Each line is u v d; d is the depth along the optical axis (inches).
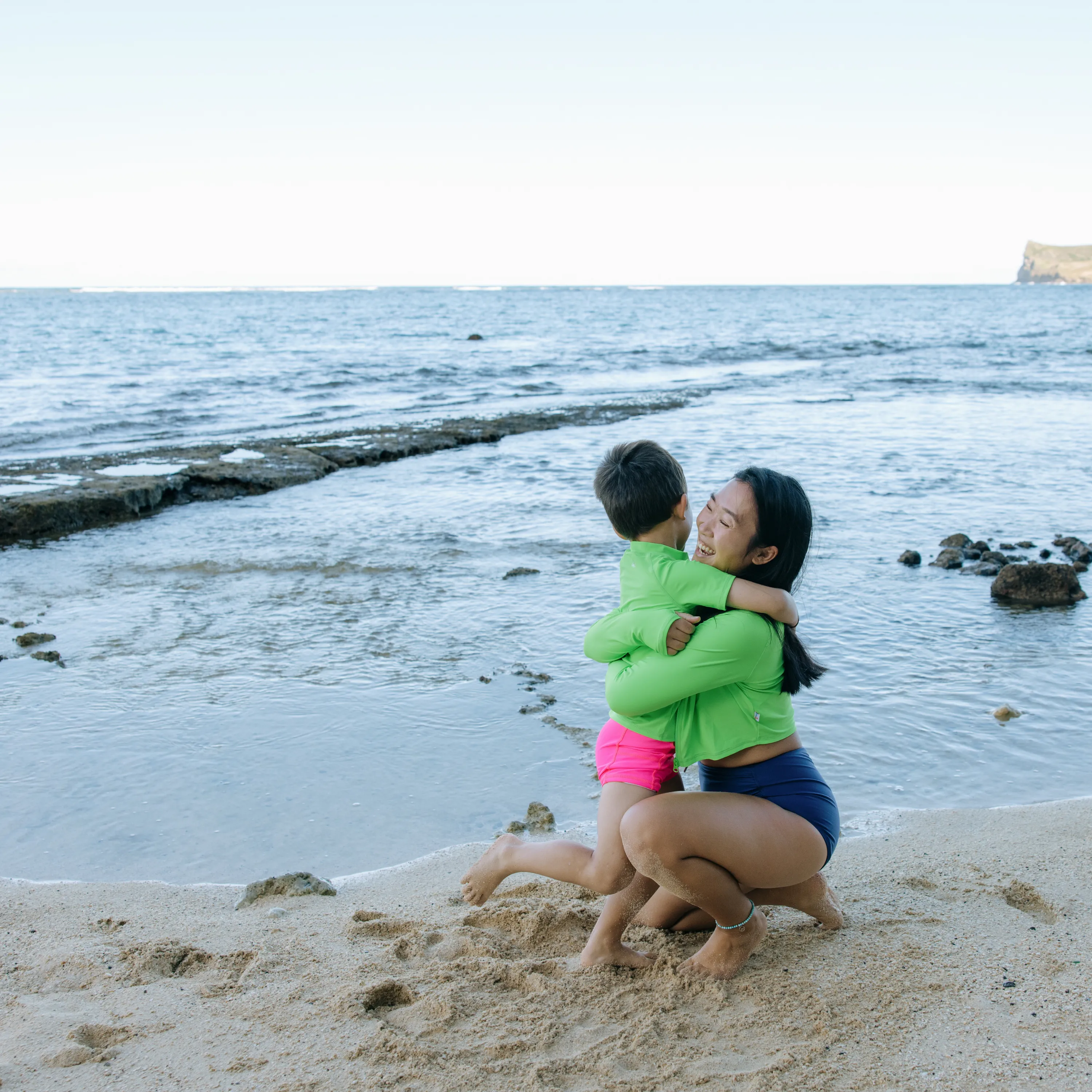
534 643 250.4
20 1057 93.2
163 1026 98.7
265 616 276.8
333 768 180.9
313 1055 93.0
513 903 127.3
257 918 127.0
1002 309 3863.2
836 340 1819.6
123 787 173.9
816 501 426.3
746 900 105.0
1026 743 188.7
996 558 320.2
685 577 103.9
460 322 2834.6
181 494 461.7
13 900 133.7
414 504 439.8
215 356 1459.2
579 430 675.4
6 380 1050.1
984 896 126.2
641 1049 93.7
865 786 170.6
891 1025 96.9
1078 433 627.5
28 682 226.5
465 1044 94.8
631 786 108.4
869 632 254.7
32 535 386.6
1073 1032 94.6
